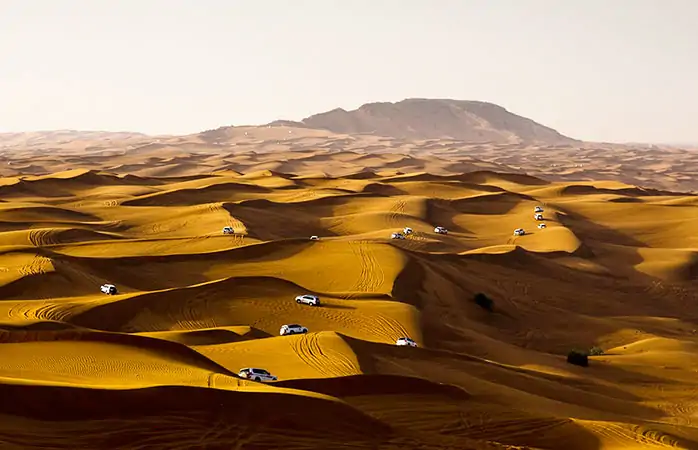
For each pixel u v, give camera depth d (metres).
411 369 42.66
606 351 66.56
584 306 86.75
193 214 119.69
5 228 102.81
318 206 135.62
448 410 31.61
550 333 73.31
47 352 32.91
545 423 31.31
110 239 97.12
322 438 23.94
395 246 83.75
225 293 60.97
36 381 23.92
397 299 67.88
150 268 73.50
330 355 41.50
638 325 79.69
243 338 49.28
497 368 47.53
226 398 24.25
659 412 46.31
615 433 31.30
